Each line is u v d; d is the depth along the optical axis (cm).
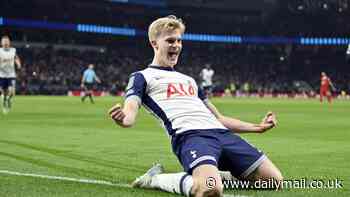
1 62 2236
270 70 8131
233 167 599
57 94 6309
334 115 2455
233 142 594
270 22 8325
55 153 955
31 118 1961
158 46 643
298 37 8156
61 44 7456
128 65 7569
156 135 1332
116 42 7906
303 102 4572
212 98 5916
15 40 7144
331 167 813
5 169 752
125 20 7731
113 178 688
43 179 665
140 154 954
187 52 8294
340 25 8031
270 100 5197
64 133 1368
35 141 1159
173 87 622
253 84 7725
